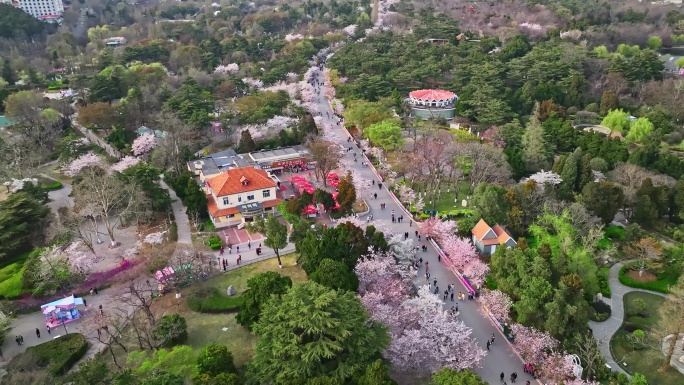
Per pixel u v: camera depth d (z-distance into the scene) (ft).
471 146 450.71
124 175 408.87
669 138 548.31
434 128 538.47
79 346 265.75
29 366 243.40
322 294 223.71
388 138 490.49
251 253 359.66
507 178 434.71
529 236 374.84
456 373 211.41
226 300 306.14
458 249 330.13
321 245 303.48
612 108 618.03
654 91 631.97
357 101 589.32
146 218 401.08
